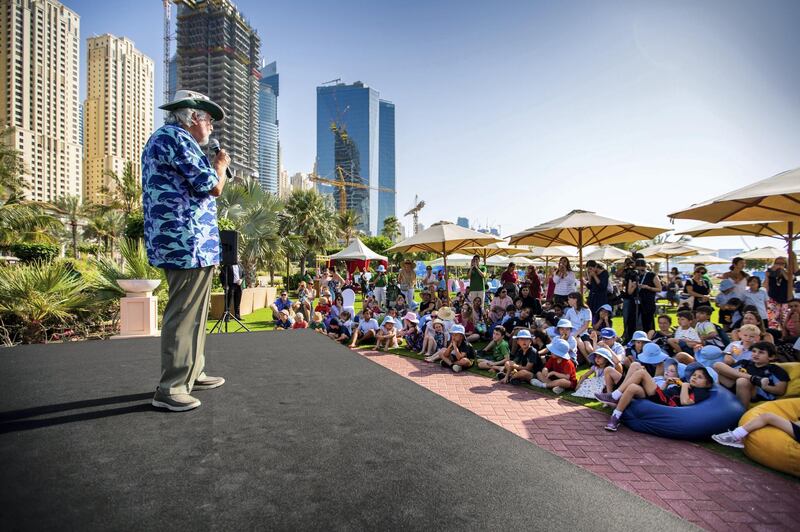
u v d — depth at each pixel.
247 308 14.73
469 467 1.06
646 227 7.68
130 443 1.17
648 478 3.52
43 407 1.49
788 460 3.49
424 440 1.22
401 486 0.96
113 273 8.31
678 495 3.25
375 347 9.32
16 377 1.91
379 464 1.07
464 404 5.50
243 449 1.14
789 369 4.28
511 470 1.05
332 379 1.92
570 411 5.20
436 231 10.52
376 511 0.85
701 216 5.81
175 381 1.52
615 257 15.80
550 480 1.00
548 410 5.25
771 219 5.79
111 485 0.93
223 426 1.32
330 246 36.44
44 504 0.84
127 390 1.71
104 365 2.17
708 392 4.48
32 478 0.96
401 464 1.07
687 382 4.66
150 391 1.70
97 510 0.83
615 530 0.81
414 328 8.98
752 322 5.69
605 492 0.96
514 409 5.30
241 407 1.51
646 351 5.32
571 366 6.08
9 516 0.80
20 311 7.56
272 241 17.58
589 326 7.48
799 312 5.53
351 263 28.48
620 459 3.89
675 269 15.23
